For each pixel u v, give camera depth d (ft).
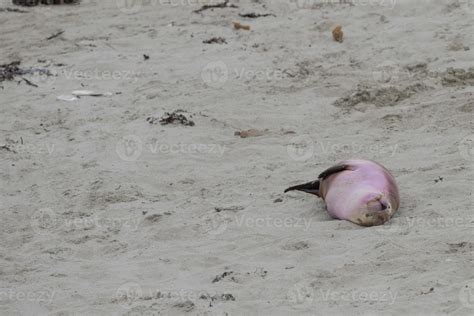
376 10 230.27
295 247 117.60
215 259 116.67
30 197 144.77
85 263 119.75
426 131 159.02
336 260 111.55
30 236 130.31
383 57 200.85
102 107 184.14
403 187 134.31
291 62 203.10
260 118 173.68
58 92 195.00
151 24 240.32
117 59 213.46
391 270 106.73
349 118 170.91
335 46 211.00
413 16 223.51
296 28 224.33
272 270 111.04
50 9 265.54
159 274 114.01
